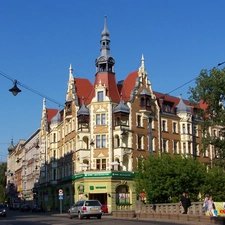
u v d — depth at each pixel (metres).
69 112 72.44
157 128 70.88
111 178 62.59
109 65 69.62
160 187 47.53
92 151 65.75
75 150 69.19
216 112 54.75
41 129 96.50
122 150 64.44
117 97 68.00
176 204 39.12
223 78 52.41
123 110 65.50
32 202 103.75
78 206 41.44
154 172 48.50
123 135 64.94
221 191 51.06
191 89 55.62
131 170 65.06
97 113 66.44
